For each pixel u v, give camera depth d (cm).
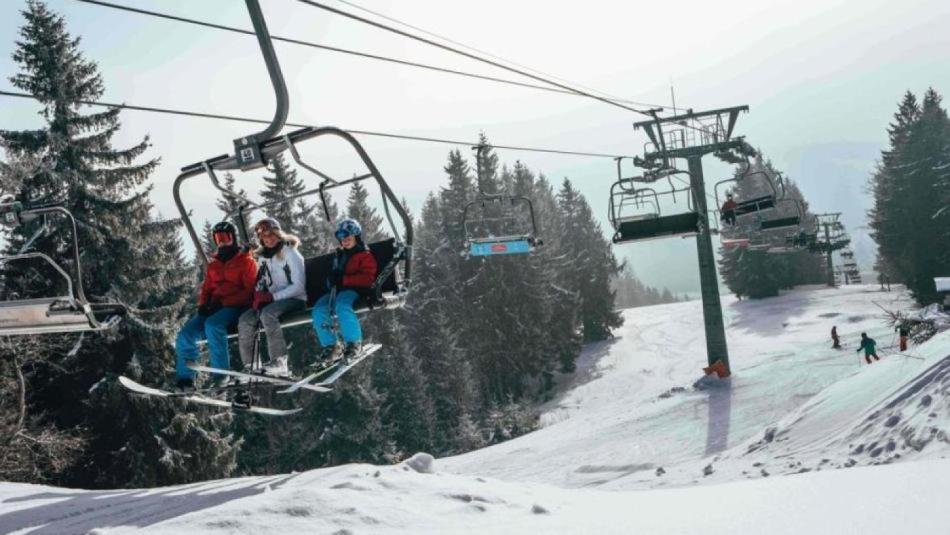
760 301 8131
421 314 6050
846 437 1560
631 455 2405
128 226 2686
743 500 575
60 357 2669
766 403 2847
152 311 2658
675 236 2333
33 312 625
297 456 3747
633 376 5819
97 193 2659
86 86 2703
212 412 2808
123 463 2653
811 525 439
